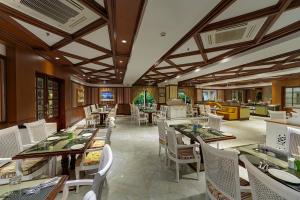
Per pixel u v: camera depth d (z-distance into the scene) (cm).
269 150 194
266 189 88
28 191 113
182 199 228
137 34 296
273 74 799
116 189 253
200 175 293
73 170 308
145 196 235
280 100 1080
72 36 324
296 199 69
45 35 334
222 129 709
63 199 151
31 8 220
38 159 245
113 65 621
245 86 1580
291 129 245
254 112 1238
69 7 221
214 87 1703
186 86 1452
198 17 239
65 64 573
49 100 565
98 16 246
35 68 430
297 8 236
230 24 275
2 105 337
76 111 865
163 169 321
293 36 317
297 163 145
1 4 215
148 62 519
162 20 246
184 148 303
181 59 531
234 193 135
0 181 197
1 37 308
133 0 202
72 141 260
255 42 362
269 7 235
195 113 1128
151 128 751
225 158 138
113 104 1283
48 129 381
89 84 1191
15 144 249
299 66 628
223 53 481
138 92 1331
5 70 343
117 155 399
